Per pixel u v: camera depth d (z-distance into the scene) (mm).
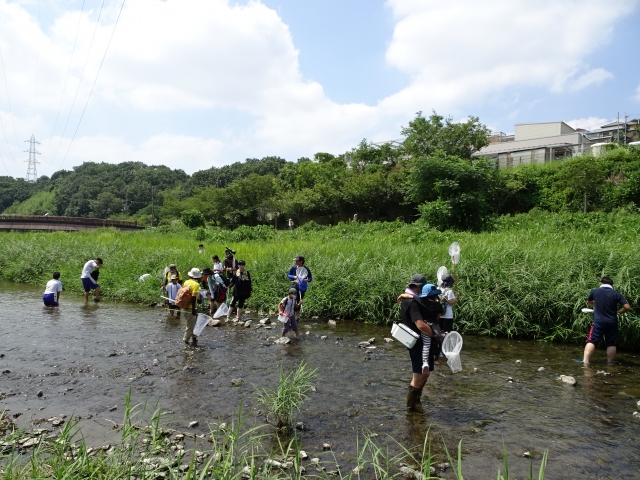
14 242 25500
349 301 12664
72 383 7125
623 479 4492
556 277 10641
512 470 4648
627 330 9383
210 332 10859
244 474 4453
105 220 61719
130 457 4246
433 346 6129
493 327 10656
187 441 5176
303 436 5398
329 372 7852
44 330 10844
